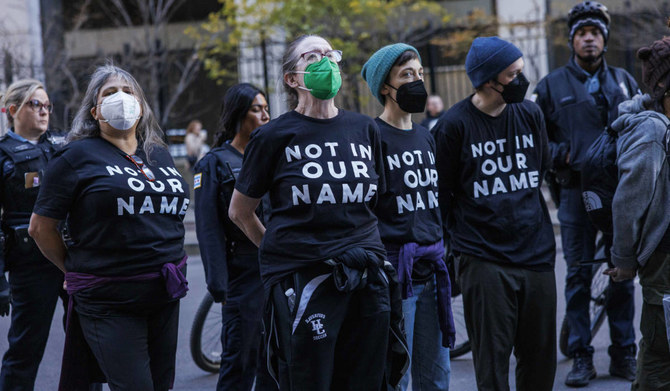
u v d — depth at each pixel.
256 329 4.68
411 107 4.15
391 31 16.31
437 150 4.41
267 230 3.57
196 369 6.32
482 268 4.29
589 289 5.67
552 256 4.39
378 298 3.50
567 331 5.94
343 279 3.42
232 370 4.70
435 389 4.29
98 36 19.48
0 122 5.80
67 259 3.88
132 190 3.77
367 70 4.27
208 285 4.57
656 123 3.83
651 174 3.82
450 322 4.20
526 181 4.37
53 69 15.77
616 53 15.77
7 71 14.99
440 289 4.21
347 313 3.51
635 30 14.88
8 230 4.86
